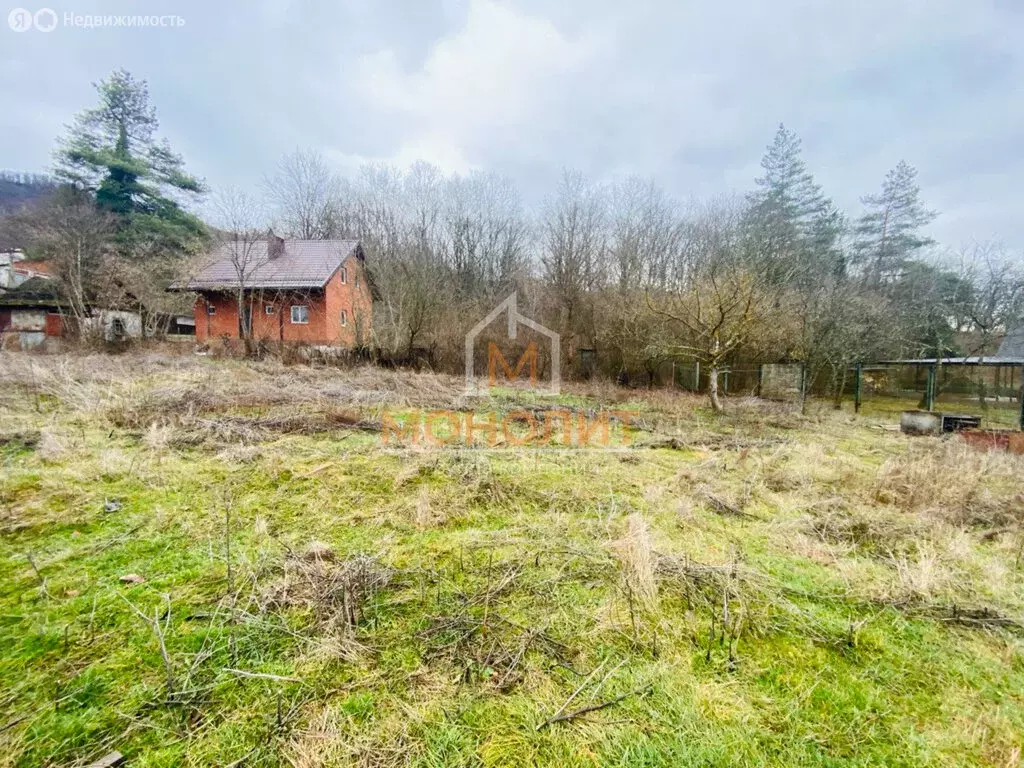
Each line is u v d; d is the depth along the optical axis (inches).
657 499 137.3
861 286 649.0
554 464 176.2
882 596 84.1
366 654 62.8
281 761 46.2
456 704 54.8
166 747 47.3
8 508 104.3
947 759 50.4
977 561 102.0
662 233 708.7
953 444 229.8
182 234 748.6
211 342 529.0
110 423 184.4
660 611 76.2
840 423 325.1
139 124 753.6
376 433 207.2
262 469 143.2
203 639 64.2
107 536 96.0
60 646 61.4
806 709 56.7
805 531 118.6
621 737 51.1
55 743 46.8
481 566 91.0
